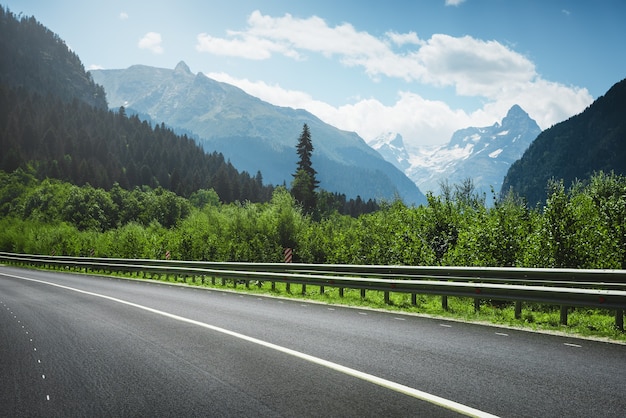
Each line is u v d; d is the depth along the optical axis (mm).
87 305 13648
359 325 9602
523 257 15375
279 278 17781
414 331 8836
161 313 11695
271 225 46562
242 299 14992
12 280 25156
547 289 9281
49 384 5762
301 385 5520
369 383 5539
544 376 5711
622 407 4645
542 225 14922
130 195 142625
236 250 38000
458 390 5215
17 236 81125
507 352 6996
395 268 13984
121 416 4656
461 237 16844
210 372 6152
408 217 21828
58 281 24438
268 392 5285
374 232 27109
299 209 48000
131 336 8719
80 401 5117
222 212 53062
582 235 14367
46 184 137875
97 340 8398
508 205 17969
